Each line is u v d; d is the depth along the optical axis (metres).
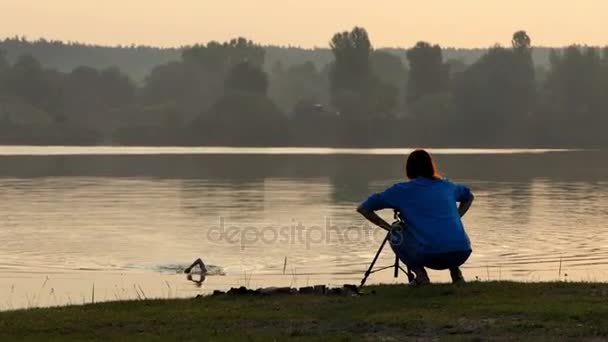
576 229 63.78
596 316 22.72
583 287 26.83
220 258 48.88
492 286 26.88
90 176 136.12
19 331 22.80
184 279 41.22
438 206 26.48
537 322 22.34
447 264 26.53
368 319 23.11
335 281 40.19
